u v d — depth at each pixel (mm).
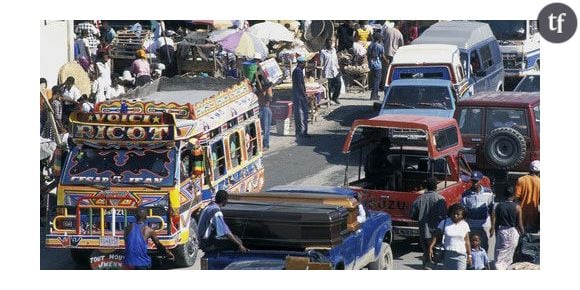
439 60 45688
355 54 58312
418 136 33500
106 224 28500
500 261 28906
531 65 59969
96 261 28391
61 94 38812
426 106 42938
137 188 28469
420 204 29312
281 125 48469
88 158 29062
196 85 37844
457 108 38000
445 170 32781
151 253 28422
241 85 35156
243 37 50156
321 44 57250
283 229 24812
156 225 28203
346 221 25625
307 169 42375
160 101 34906
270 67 49750
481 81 50219
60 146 31031
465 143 37625
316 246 24641
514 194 30750
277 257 24500
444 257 27625
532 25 60031
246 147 34625
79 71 42344
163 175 28609
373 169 33500
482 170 37188
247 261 24484
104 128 29016
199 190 30188
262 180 36219
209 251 25203
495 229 29016
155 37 51875
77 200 28547
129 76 47688
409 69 46000
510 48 58844
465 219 29562
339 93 55156
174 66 50562
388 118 32188
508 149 36562
